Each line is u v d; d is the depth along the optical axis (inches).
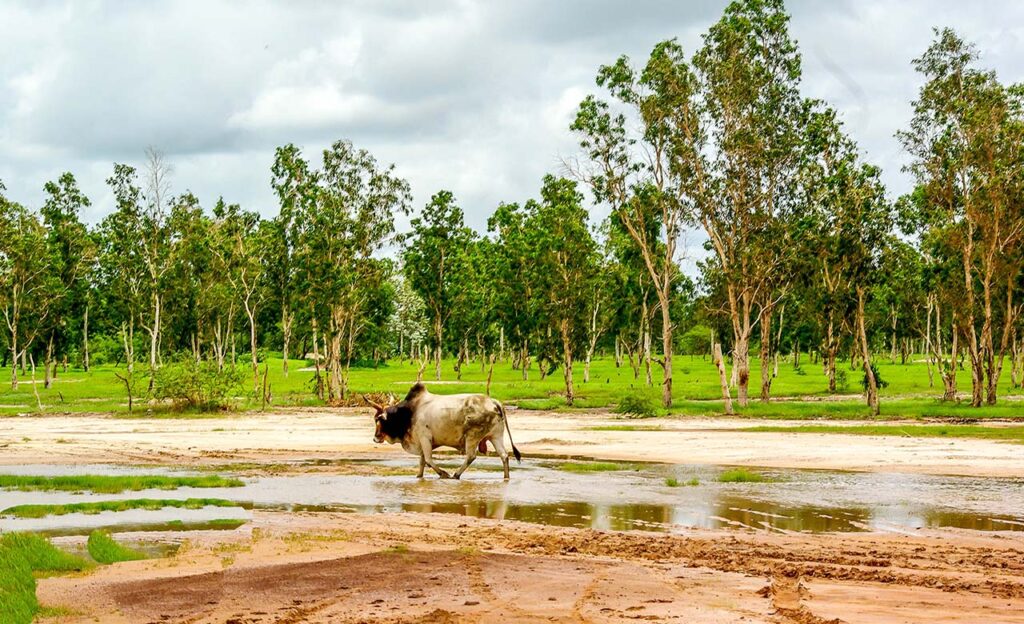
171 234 3031.5
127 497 784.9
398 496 797.2
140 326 3240.7
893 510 724.0
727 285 2226.9
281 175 2800.2
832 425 1646.2
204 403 2102.6
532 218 2984.7
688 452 1219.9
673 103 2103.8
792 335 3676.2
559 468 1024.2
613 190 2223.2
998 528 642.8
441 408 925.8
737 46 2098.9
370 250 2645.2
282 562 509.0
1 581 448.1
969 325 2070.6
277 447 1314.0
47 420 1903.3
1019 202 2015.3
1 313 2955.2
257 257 3031.5
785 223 2114.9
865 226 1940.2
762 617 389.1
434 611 398.0
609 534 605.9
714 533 621.3
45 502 756.0
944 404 2094.0
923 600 422.0
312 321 2696.9
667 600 419.8
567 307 2363.4
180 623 391.2
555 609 404.2
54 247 3115.2
